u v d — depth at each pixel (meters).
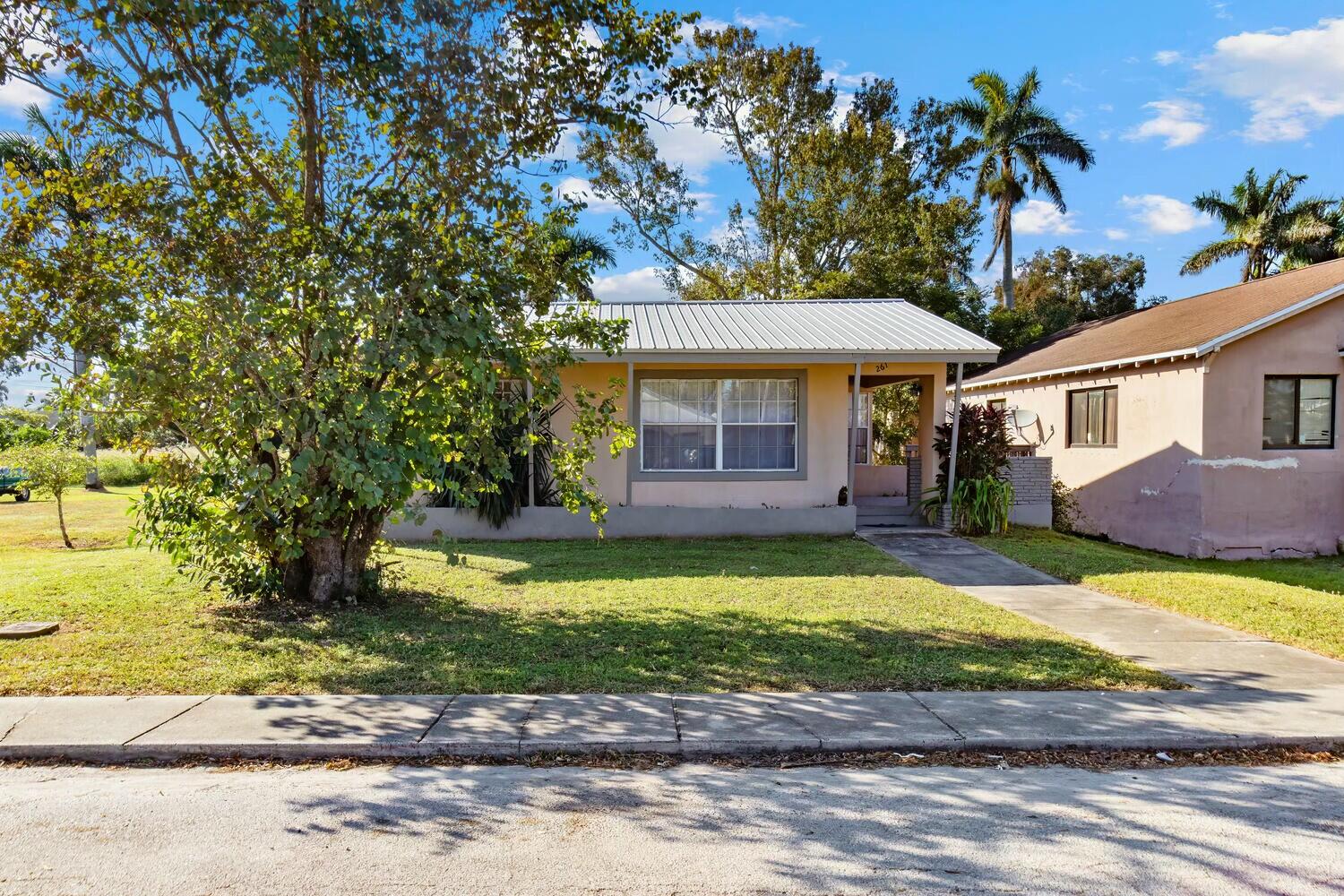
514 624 7.32
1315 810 3.95
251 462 6.93
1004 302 31.61
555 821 3.79
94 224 6.70
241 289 6.39
